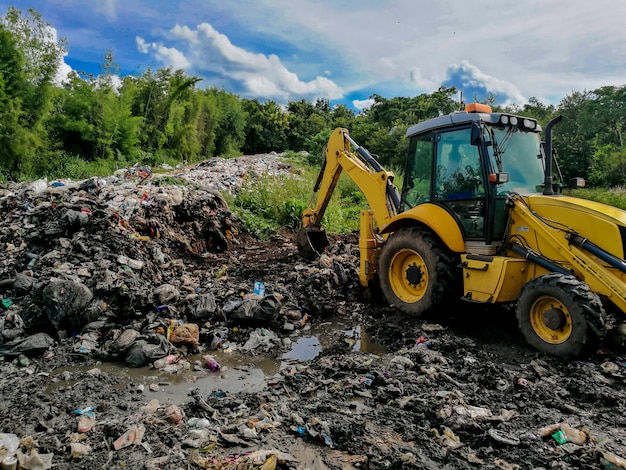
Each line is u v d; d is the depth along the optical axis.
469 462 2.99
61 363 4.52
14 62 14.17
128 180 10.09
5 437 3.11
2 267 6.03
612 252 4.46
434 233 5.62
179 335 4.89
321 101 72.12
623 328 4.65
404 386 3.98
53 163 15.61
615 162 26.09
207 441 3.19
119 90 22.86
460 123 5.50
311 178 18.42
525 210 4.98
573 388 3.91
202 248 8.95
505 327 5.34
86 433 3.29
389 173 6.52
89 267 5.77
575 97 37.75
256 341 5.07
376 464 2.95
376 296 6.58
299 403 3.76
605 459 2.90
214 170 17.39
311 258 8.38
